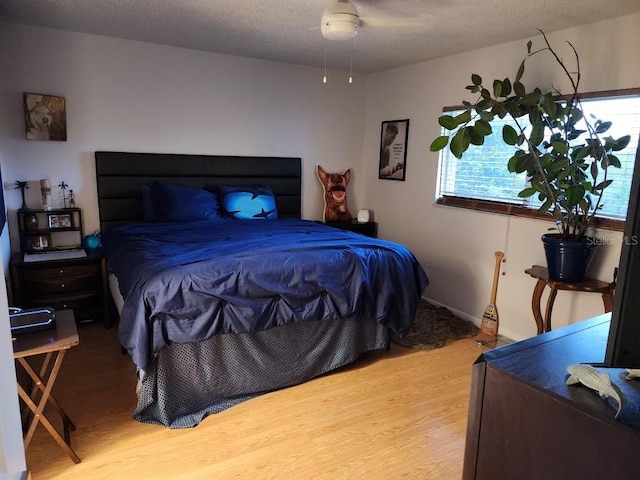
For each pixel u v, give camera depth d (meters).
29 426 2.10
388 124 4.57
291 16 2.92
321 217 4.87
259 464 1.98
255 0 2.63
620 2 2.46
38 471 1.89
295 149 4.58
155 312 2.15
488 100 2.72
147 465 1.95
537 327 2.98
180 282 2.22
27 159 3.43
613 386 0.89
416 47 3.56
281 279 2.47
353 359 2.84
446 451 2.08
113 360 2.91
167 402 2.24
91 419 2.27
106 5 2.79
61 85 3.46
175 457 2.01
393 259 2.89
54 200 3.56
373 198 4.88
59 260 3.26
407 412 2.39
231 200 3.98
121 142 3.75
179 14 2.93
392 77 4.47
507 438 1.07
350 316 2.72
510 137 2.77
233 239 3.07
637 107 2.68
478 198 3.72
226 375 2.43
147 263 2.44
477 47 3.52
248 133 4.30
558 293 3.12
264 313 2.43
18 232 3.45
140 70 3.73
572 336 1.25
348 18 2.40
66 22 3.18
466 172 3.83
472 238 3.74
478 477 1.16
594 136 2.74
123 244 3.03
